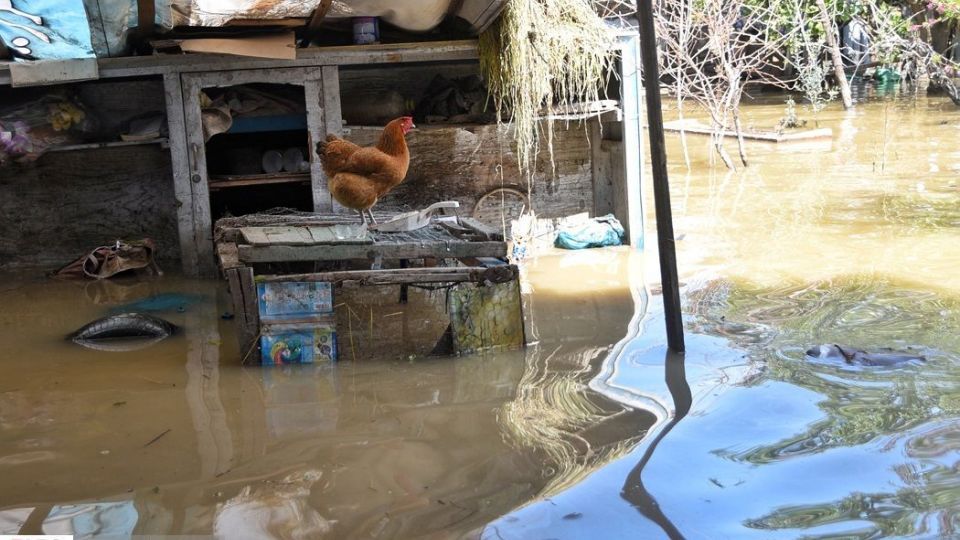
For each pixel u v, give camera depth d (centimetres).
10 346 605
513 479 393
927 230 821
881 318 594
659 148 536
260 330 557
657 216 543
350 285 561
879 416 444
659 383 500
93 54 728
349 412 478
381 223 649
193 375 544
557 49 790
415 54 784
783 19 1414
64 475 408
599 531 346
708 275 715
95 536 353
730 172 1159
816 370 508
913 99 1753
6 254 833
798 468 392
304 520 362
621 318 626
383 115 841
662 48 1382
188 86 766
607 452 415
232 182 807
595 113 814
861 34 2081
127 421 472
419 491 385
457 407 480
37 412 487
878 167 1131
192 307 698
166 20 687
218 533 354
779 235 829
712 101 1391
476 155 838
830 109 1670
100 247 804
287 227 630
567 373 526
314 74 778
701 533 342
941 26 1942
